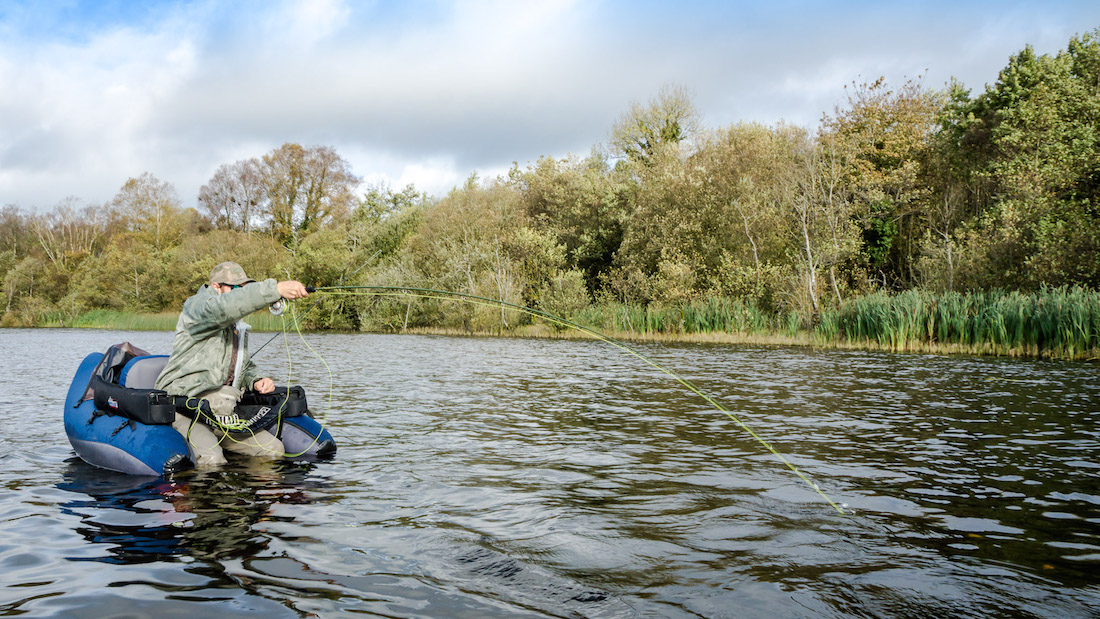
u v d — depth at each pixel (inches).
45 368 526.9
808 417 285.9
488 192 1514.5
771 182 1075.9
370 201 2004.2
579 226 1475.1
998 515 150.6
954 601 104.8
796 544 130.7
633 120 1512.1
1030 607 103.3
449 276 1288.1
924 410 303.6
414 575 114.1
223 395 206.4
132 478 182.9
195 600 103.9
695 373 474.6
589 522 143.5
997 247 862.5
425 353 697.0
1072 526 142.9
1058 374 462.6
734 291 1040.2
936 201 1086.4
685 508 154.7
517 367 533.6
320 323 1453.0
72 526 140.9
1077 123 899.4
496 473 188.7
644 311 1031.0
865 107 1146.7
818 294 956.0
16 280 1914.4
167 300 1790.1
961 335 694.5
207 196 2169.0
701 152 1214.9
